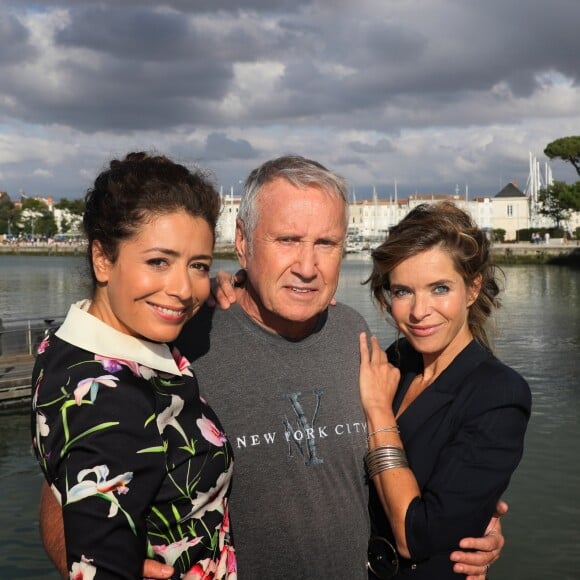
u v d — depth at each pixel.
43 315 26.64
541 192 73.94
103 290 1.85
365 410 2.45
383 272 2.47
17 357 12.17
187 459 1.78
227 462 1.92
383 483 2.29
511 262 61.66
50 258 88.50
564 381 13.22
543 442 9.31
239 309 2.47
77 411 1.61
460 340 2.48
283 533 2.27
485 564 2.23
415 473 2.33
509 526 6.81
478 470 2.18
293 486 2.30
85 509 1.54
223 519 1.96
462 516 2.15
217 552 1.89
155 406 1.73
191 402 1.89
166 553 1.73
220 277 2.55
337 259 2.37
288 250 2.29
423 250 2.37
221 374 2.35
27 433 9.68
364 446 2.46
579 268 55.62
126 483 1.59
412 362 2.68
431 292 2.39
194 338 2.39
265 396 2.36
